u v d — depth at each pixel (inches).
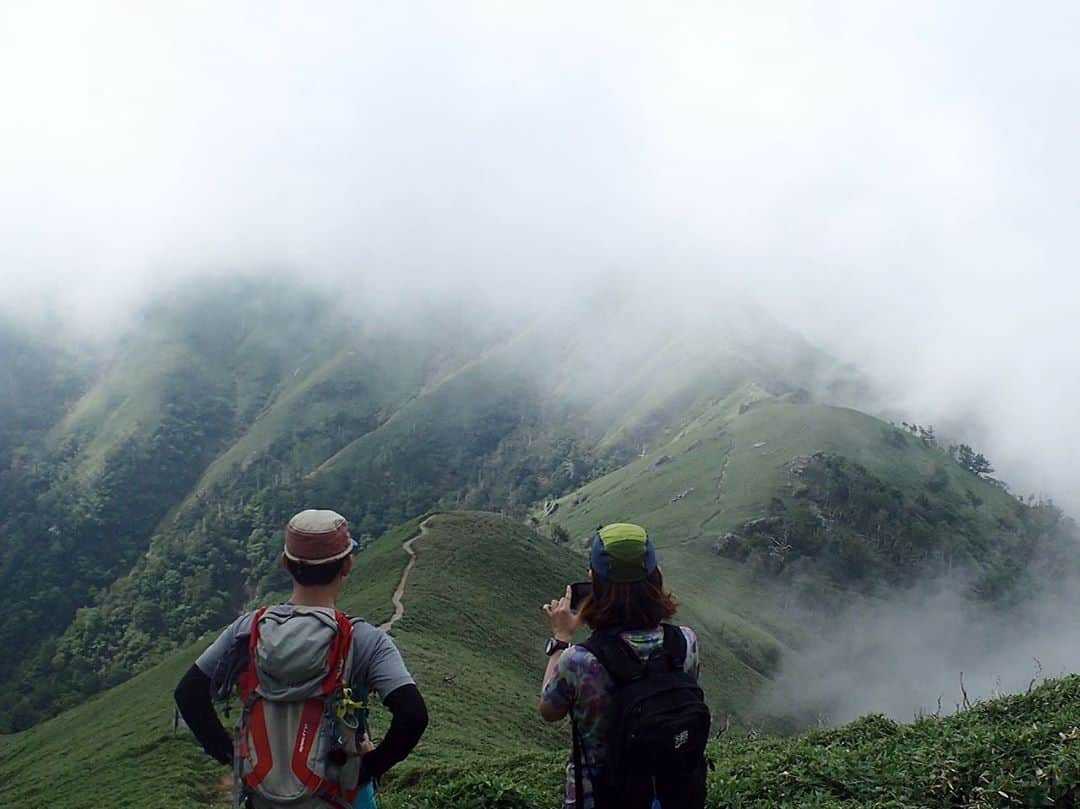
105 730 2470.5
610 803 230.2
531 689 2442.2
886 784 443.5
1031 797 385.4
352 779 222.5
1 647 7824.8
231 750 231.9
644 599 239.9
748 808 447.8
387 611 2812.5
